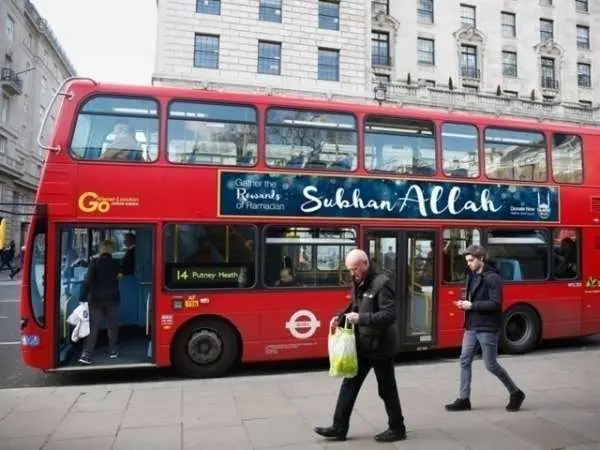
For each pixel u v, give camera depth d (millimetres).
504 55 43219
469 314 5992
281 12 34219
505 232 9375
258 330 7777
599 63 46188
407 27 40281
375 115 8625
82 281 7855
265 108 8039
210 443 4922
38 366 7062
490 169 9312
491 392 6695
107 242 7750
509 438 5023
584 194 10039
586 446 4809
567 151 10016
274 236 7926
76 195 7172
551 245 9719
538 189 9656
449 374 7703
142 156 7453
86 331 7477
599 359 8742
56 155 7199
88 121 7355
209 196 7641
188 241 7555
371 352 4848
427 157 8891
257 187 7859
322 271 8117
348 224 8273
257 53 33688
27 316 7070
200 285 7570
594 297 10000
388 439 4922
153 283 7406
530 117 40031
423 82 37656
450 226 8898
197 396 6512
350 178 8344
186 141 7652
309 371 8281
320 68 34812
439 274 8766
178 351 7523
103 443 4938
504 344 9297
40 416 5742
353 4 35531
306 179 8109
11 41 45875
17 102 47156
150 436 5121
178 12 32469
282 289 7895
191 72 32500
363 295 4852
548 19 44719
